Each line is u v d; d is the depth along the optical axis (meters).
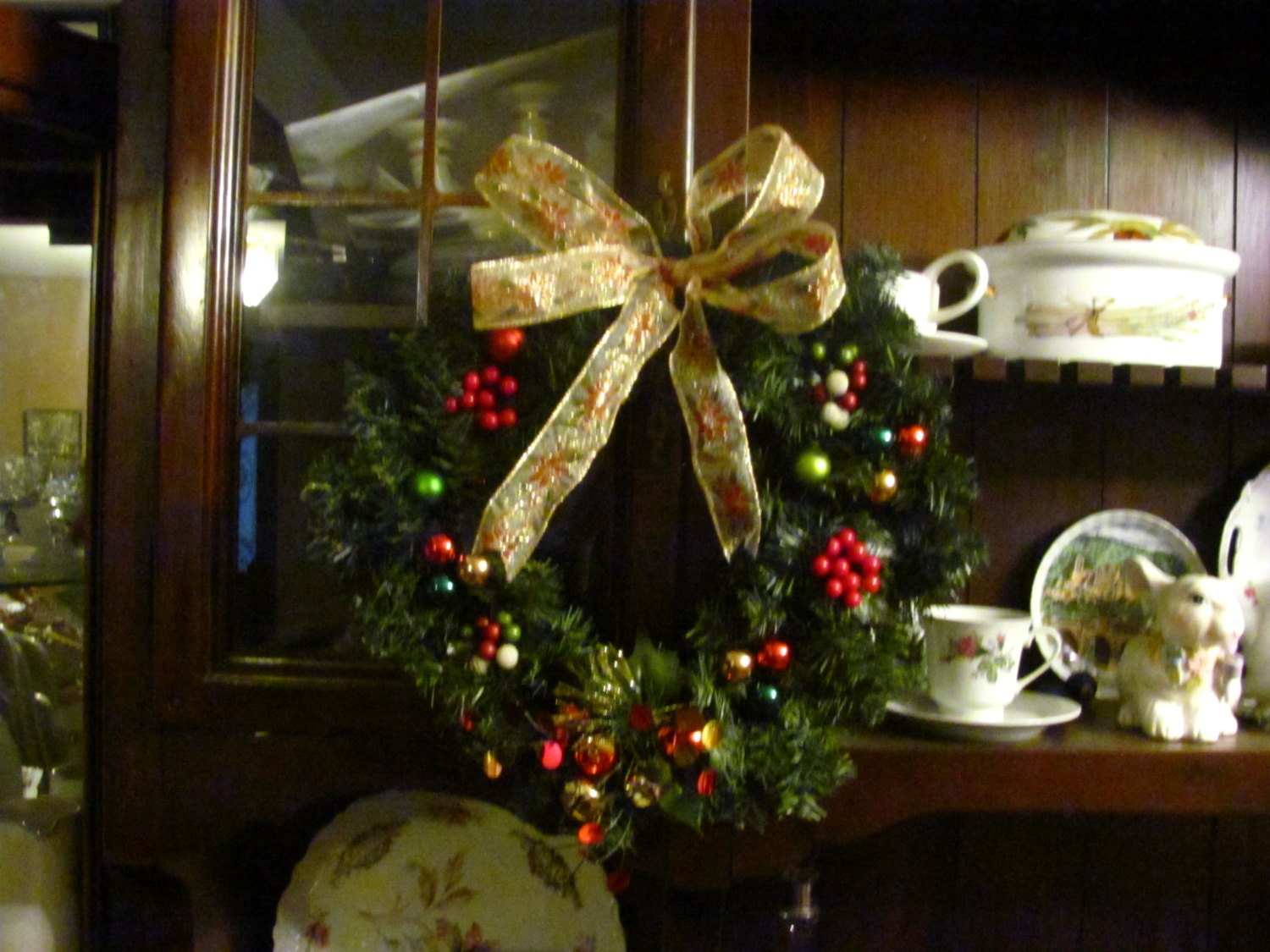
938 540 0.61
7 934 0.73
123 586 0.64
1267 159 0.84
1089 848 0.84
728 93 0.62
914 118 0.83
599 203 0.59
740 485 0.58
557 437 0.57
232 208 0.64
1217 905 0.84
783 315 0.56
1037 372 0.66
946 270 0.81
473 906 0.78
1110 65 0.83
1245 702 0.73
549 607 0.59
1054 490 0.83
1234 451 0.83
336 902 0.78
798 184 0.57
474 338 0.60
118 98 0.65
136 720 0.64
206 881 0.71
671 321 0.59
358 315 0.64
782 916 0.78
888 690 0.60
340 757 0.63
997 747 0.65
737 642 0.59
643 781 0.56
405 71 0.65
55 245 0.75
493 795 0.63
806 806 0.59
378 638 0.59
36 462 0.75
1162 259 0.68
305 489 0.60
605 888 0.78
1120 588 0.81
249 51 0.65
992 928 0.84
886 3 0.79
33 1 0.80
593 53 0.64
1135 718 0.70
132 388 0.64
